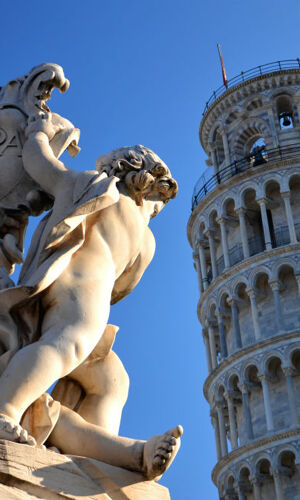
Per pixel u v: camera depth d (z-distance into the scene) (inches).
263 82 2554.1
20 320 173.5
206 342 2423.7
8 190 199.8
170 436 162.1
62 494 150.5
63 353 165.3
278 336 2165.4
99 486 157.8
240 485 2113.7
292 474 2052.2
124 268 191.9
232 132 2581.2
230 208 2452.0
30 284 169.5
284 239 2343.8
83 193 179.8
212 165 2650.1
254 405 2190.0
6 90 210.1
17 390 159.9
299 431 2042.3
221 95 2603.3
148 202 199.9
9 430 152.3
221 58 2738.7
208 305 2386.8
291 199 2389.3
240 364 2210.9
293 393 2101.4
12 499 142.9
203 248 2519.7
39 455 150.9
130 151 200.7
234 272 2317.9
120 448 165.9
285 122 2645.2
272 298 2273.6
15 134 201.8
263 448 2080.5
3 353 170.9
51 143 201.0
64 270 176.7
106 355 185.9
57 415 167.0
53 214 181.5
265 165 2394.2
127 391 189.0
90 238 183.6
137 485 161.3
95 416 182.1
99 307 174.4
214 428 2289.6
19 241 203.2
